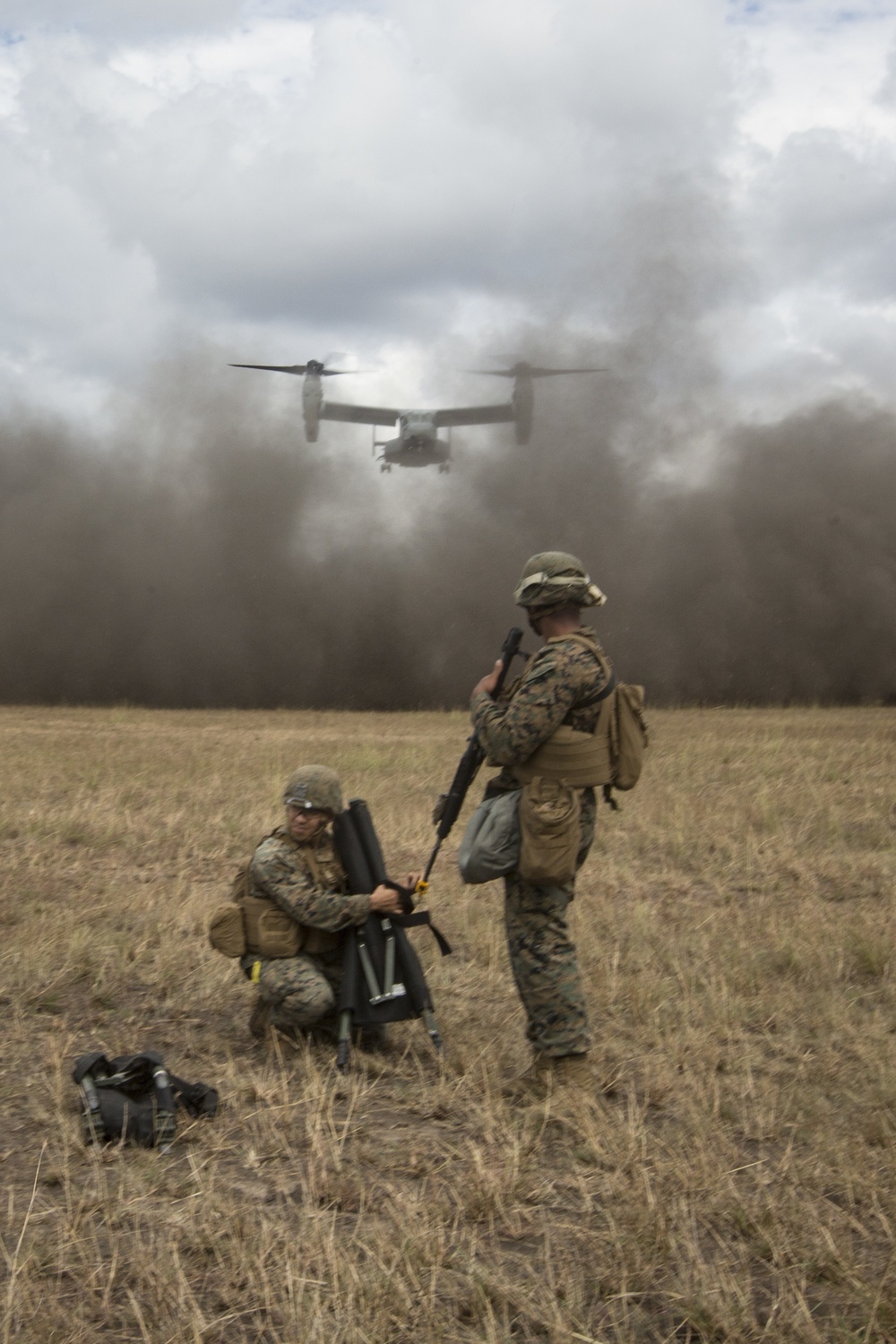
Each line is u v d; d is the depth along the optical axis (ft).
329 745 50.14
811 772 35.76
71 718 76.33
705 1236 8.42
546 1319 7.13
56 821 25.80
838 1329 7.08
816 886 20.53
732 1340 6.98
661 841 24.47
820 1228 8.24
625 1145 9.65
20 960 14.84
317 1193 8.82
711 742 48.70
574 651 11.12
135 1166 9.30
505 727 11.02
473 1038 12.69
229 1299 7.30
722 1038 12.86
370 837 12.30
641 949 16.01
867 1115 10.67
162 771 37.04
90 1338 6.89
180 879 20.18
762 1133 10.22
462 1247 8.11
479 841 11.23
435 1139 10.03
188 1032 12.93
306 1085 11.07
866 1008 13.97
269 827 25.81
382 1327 6.95
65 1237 7.91
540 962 11.22
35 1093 10.84
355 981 11.85
